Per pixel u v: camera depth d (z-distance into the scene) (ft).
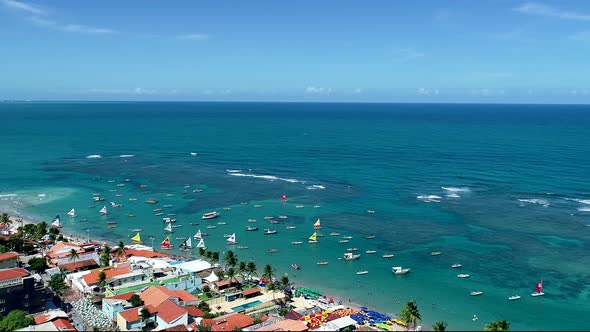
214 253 500.74
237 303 418.31
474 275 486.38
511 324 374.43
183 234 625.82
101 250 547.49
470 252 547.08
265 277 462.19
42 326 329.72
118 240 601.62
